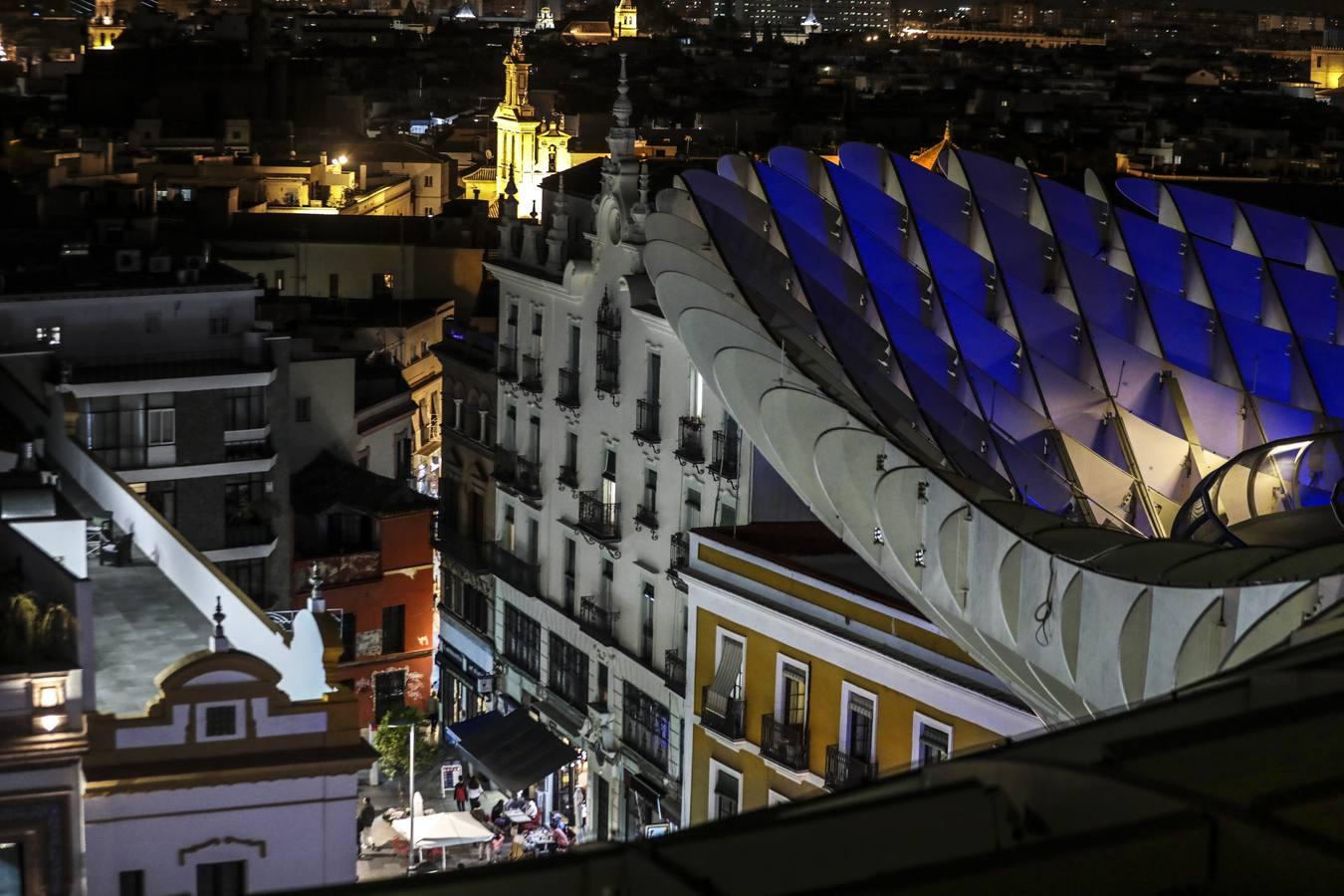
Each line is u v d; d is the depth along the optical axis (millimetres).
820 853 11008
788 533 58938
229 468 74688
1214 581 34625
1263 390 61312
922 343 57719
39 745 33031
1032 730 44875
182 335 75438
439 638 89812
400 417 99000
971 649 44219
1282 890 9234
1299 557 34125
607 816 71875
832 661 52219
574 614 75188
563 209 77375
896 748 49875
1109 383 60594
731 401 53344
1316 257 66438
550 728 76375
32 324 72375
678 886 10211
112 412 72000
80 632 33531
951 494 44062
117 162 184125
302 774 34531
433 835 66938
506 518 82750
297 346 93062
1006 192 67125
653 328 68250
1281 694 13312
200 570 41500
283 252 149875
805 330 57156
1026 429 57562
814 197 64375
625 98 71938
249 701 34469
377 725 84875
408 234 153250
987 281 62469
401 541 85000
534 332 79500
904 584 45875
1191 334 63000
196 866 34031
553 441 77750
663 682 67312
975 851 11023
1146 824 9547
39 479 41562
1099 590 36562
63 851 33375
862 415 51094
